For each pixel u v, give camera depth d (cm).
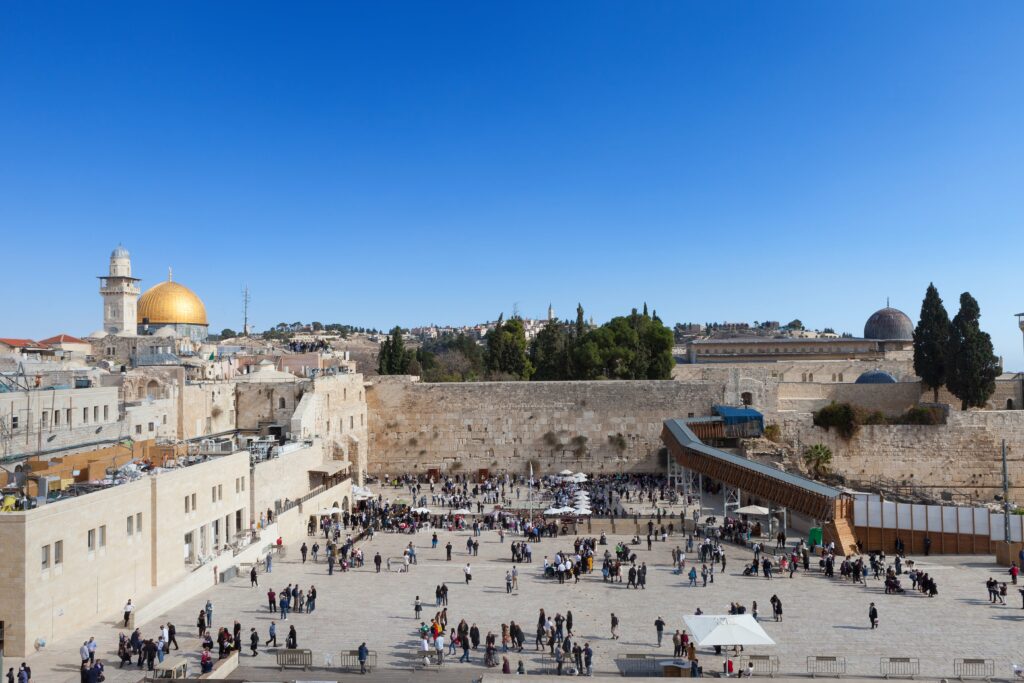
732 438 8956
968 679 3356
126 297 13362
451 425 9731
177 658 3484
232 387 8469
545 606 4475
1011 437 8806
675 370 11119
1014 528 5972
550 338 11919
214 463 5284
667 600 4600
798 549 5600
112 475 4681
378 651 3691
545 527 6594
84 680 2947
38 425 5334
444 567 5400
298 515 6450
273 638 3750
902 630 4019
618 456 9556
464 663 3553
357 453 9131
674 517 6850
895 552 6178
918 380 10644
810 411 9388
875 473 9006
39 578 3459
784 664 3541
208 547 5175
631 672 3438
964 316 9325
